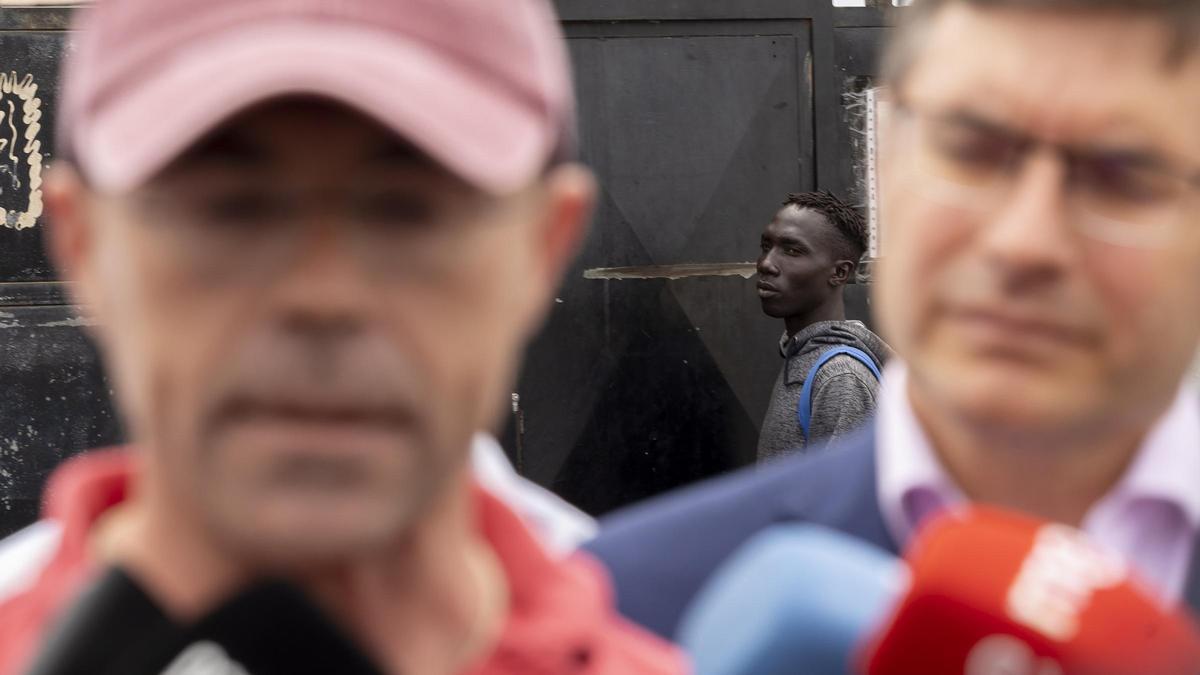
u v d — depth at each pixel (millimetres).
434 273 729
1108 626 915
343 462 691
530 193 827
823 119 4879
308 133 723
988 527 967
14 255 4496
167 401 705
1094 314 1215
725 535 1507
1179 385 1282
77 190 809
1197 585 1366
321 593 737
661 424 4852
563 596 892
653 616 1495
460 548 811
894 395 1439
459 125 754
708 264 4863
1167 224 1210
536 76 828
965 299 1240
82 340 4547
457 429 742
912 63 1299
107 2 788
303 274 705
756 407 4895
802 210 4055
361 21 779
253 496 684
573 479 4812
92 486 866
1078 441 1275
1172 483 1348
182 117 708
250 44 757
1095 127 1196
